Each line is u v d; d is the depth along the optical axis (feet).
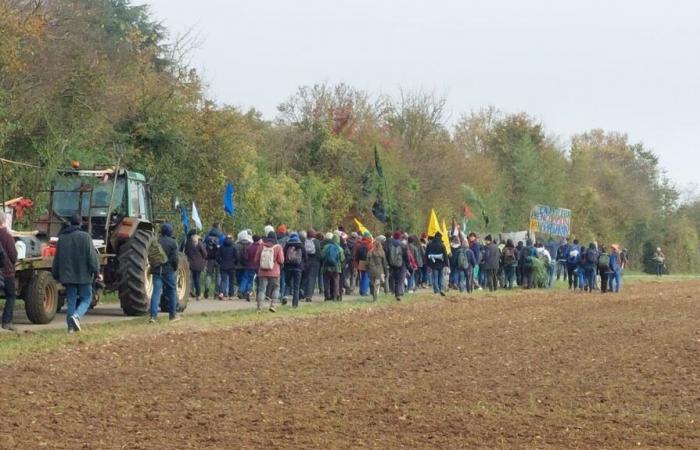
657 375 84.17
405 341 107.55
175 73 202.28
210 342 101.30
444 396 72.02
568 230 279.08
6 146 153.38
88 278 102.83
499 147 397.39
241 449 53.31
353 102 302.04
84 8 216.54
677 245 479.82
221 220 203.41
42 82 168.86
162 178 189.47
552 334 117.29
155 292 116.67
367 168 284.41
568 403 69.82
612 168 475.31
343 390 74.02
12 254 100.58
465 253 196.75
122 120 189.16
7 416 60.90
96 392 70.69
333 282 163.22
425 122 329.11
